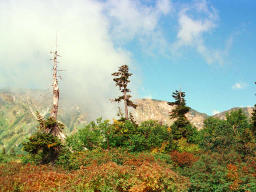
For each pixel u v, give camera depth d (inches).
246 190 411.2
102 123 819.4
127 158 577.9
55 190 311.0
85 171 351.6
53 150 645.9
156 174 321.7
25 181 343.3
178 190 332.5
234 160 583.5
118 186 314.8
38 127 693.9
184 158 633.6
